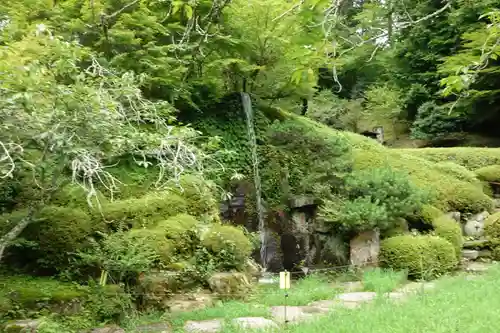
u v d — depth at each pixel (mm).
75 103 3652
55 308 4582
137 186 6477
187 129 4301
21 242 4988
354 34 3115
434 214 8188
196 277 5660
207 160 6297
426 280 6734
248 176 8516
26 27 6551
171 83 7711
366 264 7121
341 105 15781
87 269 5215
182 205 6230
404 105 14977
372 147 10070
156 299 5195
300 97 10852
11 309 4406
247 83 9930
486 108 12617
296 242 8086
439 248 7105
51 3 7098
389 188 7637
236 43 8461
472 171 10359
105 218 5641
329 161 8359
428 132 14133
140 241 5203
